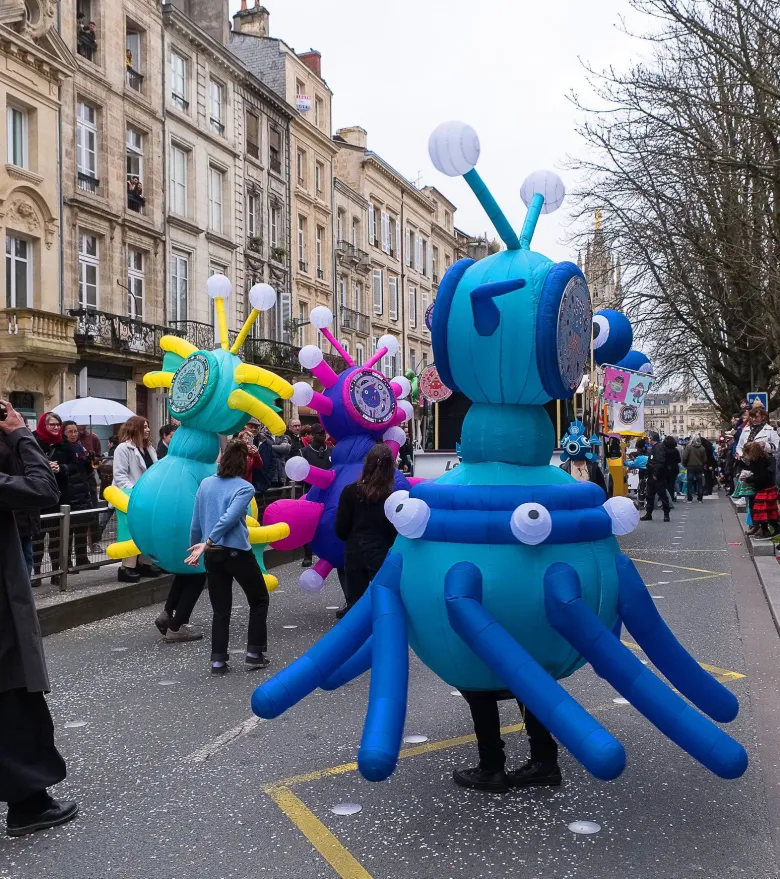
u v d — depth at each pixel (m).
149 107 27.14
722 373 27.41
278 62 37.38
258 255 33.97
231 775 4.53
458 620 3.62
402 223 51.06
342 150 46.16
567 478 4.08
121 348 24.81
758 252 17.94
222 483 6.64
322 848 3.65
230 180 32.09
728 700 4.05
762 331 20.00
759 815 3.88
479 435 4.04
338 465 8.58
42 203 22.56
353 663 4.23
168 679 6.47
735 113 14.18
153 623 8.57
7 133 21.75
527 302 3.85
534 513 3.58
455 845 3.63
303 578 8.09
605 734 3.31
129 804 4.18
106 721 5.49
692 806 3.98
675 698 3.63
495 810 3.97
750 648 6.97
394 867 3.46
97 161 25.08
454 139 3.72
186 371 8.20
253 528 7.79
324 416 8.68
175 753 4.88
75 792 4.34
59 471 9.89
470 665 3.76
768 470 12.88
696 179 18.59
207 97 30.64
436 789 4.23
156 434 27.41
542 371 3.84
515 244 4.01
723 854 3.51
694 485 24.39
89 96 24.41
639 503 21.84
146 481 7.86
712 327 24.70
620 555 4.02
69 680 6.48
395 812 3.98
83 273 24.66
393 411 8.77
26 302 22.56
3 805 4.23
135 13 26.50
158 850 3.68
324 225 40.59
